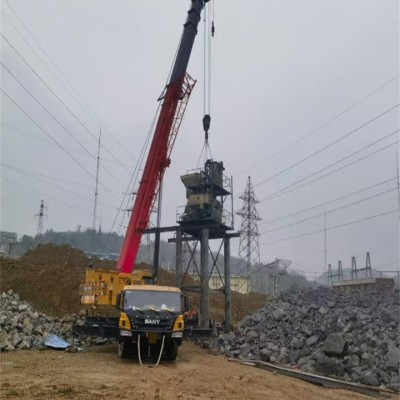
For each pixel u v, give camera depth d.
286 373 17.16
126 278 24.20
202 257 30.67
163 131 27.78
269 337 23.89
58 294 38.56
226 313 33.12
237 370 17.41
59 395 10.75
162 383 13.18
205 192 31.88
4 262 42.56
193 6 29.62
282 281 77.75
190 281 57.59
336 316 22.94
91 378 13.38
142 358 18.67
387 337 18.19
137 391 11.69
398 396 13.47
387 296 26.59
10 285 37.84
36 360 16.91
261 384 14.22
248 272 72.25
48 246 53.84
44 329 22.78
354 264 51.09
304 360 19.12
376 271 46.16
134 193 30.52
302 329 22.39
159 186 27.70
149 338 17.73
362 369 16.31
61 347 20.34
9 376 13.27
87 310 25.03
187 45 28.94
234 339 25.38
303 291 31.31
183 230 31.95
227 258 34.16
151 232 30.42
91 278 23.83
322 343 20.45
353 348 17.55
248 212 75.31
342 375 16.61
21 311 24.09
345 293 28.89
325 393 13.38
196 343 27.36
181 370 16.25
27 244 94.00
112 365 16.47
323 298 28.25
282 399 11.95
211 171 32.00
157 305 18.55
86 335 21.41
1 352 18.81
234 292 66.00
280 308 27.52
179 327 18.31
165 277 58.25
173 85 28.30
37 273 41.56
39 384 12.05
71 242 112.75
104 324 22.67
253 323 27.05
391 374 15.41
